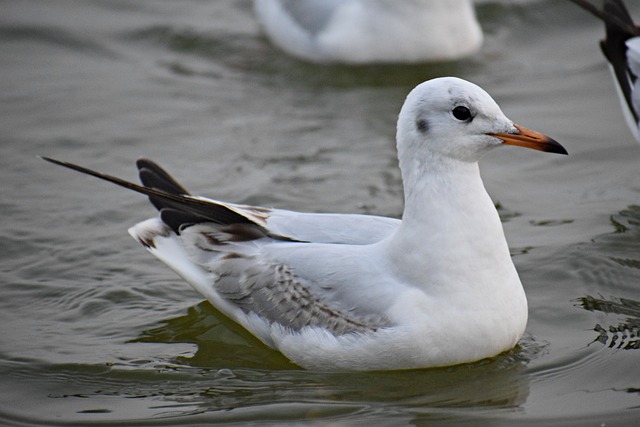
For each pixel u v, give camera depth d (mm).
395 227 11477
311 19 19156
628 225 13906
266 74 18859
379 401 10586
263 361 11453
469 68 18781
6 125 17000
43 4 20969
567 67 18641
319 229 11500
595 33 19766
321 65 19156
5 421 10492
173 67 19062
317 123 17125
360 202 14680
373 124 17047
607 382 10758
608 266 12953
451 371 10875
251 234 11617
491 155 16141
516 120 16859
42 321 12367
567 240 13594
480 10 20562
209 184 15297
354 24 18812
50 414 10586
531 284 12711
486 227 10578
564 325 11859
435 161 10555
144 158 12711
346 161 15914
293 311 11086
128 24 20359
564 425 10070
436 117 10461
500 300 10641
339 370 11008
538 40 19734
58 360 11547
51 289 12992
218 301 11695
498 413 10312
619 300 12312
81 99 17844
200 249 11773
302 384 10938
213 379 11141
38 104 17672
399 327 10516
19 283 13102
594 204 14523
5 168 15805
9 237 14023
